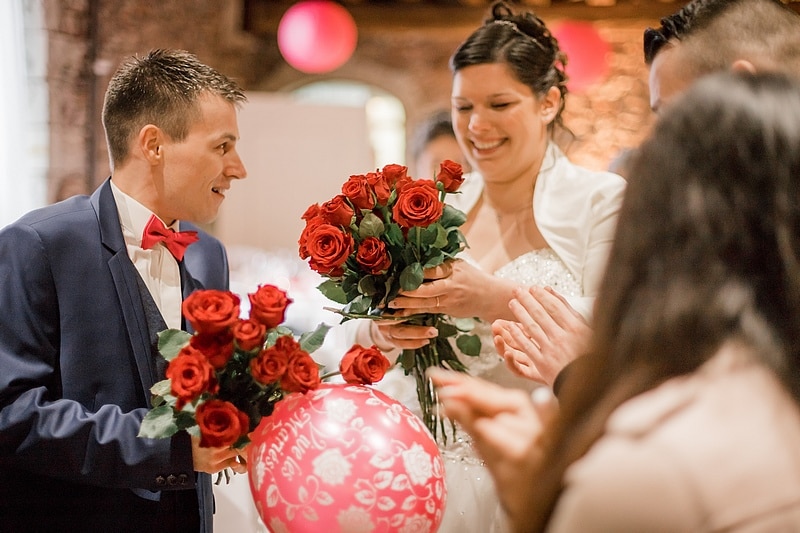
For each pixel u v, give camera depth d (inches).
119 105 76.8
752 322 33.3
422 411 82.7
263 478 60.0
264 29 311.4
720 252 34.1
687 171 35.1
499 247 93.2
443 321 82.9
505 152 88.6
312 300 188.1
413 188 74.1
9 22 156.8
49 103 166.6
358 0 312.7
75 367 71.6
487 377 88.4
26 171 161.8
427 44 336.8
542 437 39.5
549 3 296.2
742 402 32.4
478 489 84.1
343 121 275.0
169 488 67.7
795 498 30.9
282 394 64.9
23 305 70.3
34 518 73.3
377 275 76.0
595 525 31.6
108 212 76.0
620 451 32.4
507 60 86.0
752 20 65.5
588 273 86.7
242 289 149.6
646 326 34.3
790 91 35.8
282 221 274.1
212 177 78.1
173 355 63.9
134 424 68.3
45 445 67.4
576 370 37.1
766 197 34.0
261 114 273.3
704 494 30.8
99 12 184.4
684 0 287.6
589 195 89.1
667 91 69.5
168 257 79.8
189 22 262.8
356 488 57.4
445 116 166.6
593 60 218.7
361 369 64.5
